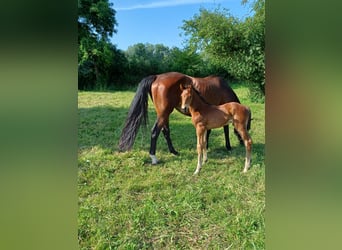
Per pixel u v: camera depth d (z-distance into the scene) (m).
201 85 2.75
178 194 2.43
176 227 2.19
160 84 2.79
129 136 2.88
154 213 2.28
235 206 2.29
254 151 2.79
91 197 2.46
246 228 2.11
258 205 2.24
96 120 3.52
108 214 2.31
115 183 2.60
